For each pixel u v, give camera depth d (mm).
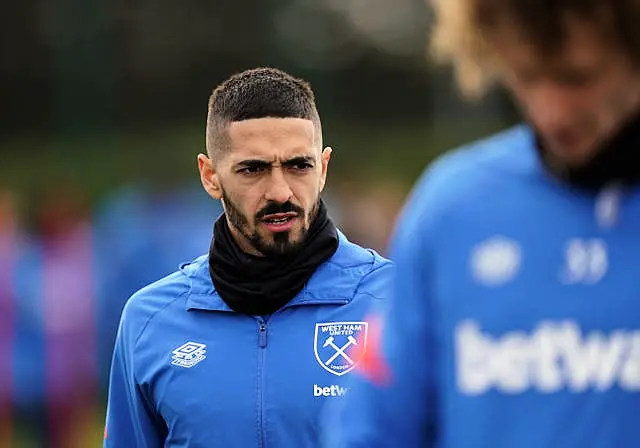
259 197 10805
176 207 34906
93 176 60656
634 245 5926
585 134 5738
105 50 64188
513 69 5672
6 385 30172
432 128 74000
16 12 66250
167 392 11195
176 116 70125
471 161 6543
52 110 65438
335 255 11477
